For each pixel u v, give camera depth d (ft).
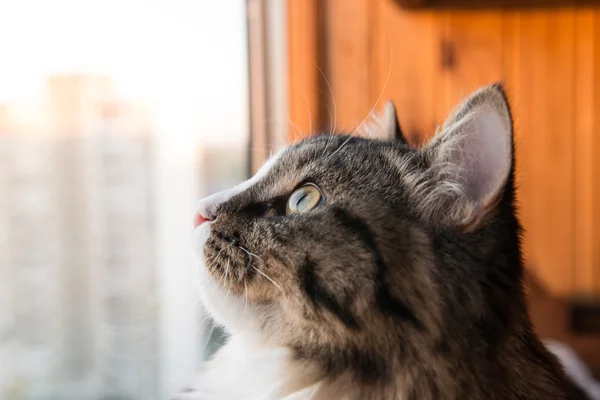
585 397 1.64
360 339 1.34
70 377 2.14
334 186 1.40
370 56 2.30
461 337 1.34
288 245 1.37
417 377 1.33
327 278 1.34
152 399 2.07
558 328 2.21
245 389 1.45
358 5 2.28
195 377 1.61
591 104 2.33
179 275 2.00
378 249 1.34
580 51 2.32
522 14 2.31
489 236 1.35
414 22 2.30
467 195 1.36
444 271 1.34
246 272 1.40
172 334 2.01
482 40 2.32
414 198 1.38
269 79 2.19
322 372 1.37
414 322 1.34
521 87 2.34
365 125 1.71
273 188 1.45
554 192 2.36
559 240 2.37
